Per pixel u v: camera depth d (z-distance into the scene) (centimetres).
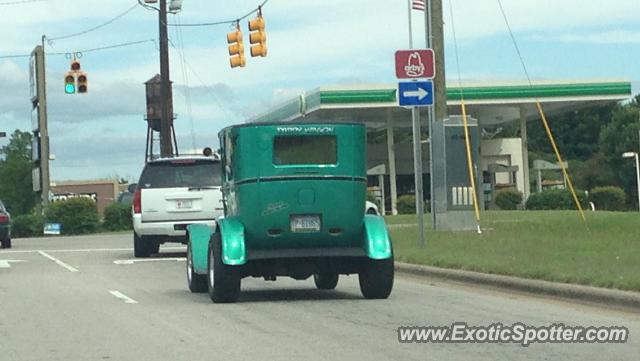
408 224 3097
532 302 1441
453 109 5184
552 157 8256
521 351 1051
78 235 4412
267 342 1126
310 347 1088
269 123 1441
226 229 1458
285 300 1529
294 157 1443
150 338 1173
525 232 2380
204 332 1209
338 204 1450
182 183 2434
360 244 1491
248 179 1438
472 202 2523
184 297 1600
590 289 1404
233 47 3109
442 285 1712
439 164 2533
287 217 1445
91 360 1038
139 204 2423
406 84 2088
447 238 2266
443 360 1004
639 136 6812
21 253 2797
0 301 1585
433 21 2600
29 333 1232
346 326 1238
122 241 3422
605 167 7394
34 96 5216
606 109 8544
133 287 1783
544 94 4862
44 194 5028
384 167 5162
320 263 1484
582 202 4622
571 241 2047
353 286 1764
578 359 1005
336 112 4969
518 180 6072
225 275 1462
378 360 1007
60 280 1936
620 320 1239
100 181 9375
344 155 1450
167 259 2478
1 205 3212
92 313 1412
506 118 5738
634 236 2153
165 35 4084
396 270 1909
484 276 1656
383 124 5812
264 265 1477
